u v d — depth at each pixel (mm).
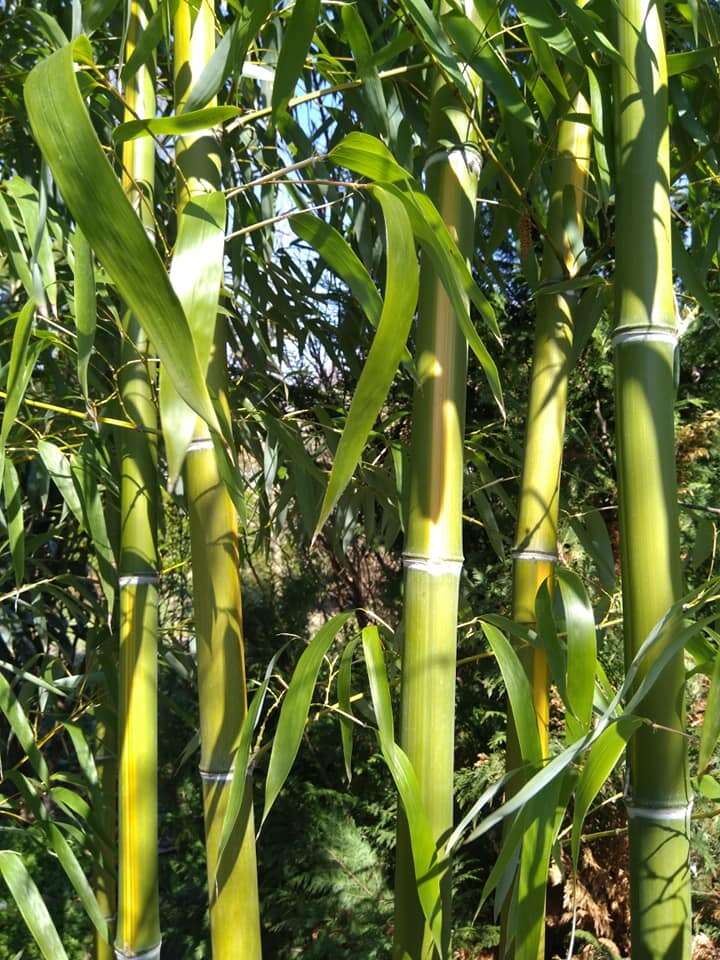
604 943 1445
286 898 1779
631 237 494
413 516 510
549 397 664
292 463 1046
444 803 496
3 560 1410
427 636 499
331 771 2029
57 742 2035
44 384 1165
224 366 573
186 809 1947
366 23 817
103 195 292
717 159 653
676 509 489
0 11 829
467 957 1665
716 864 1464
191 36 543
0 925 1861
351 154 406
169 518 1582
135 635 681
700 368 1858
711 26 538
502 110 627
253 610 2117
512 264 1858
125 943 659
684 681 478
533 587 643
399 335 355
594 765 410
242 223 930
